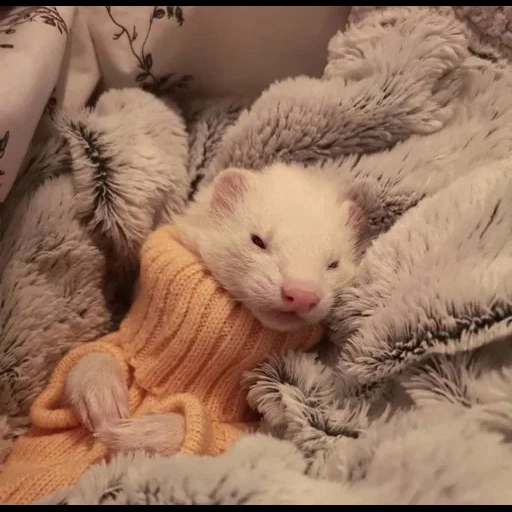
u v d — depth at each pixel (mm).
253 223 322
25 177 354
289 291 297
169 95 409
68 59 378
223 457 265
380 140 346
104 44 381
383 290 292
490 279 264
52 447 318
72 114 359
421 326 268
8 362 330
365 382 284
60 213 345
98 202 347
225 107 402
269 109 355
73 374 328
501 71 347
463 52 344
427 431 257
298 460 273
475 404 263
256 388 303
